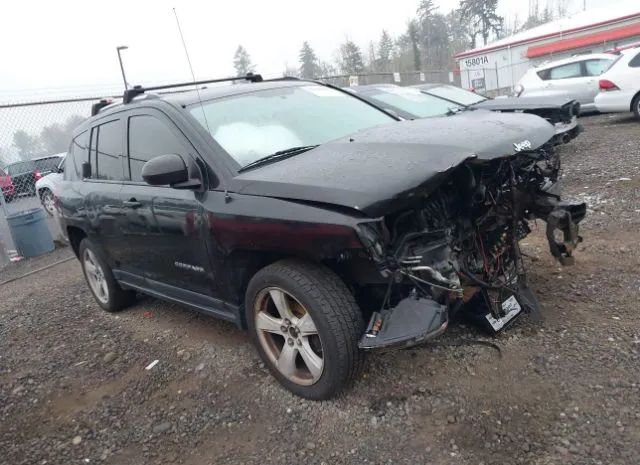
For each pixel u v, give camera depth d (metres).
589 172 7.54
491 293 3.34
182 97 3.84
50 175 11.46
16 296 6.50
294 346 3.09
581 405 2.70
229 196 3.11
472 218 3.20
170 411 3.29
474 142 3.01
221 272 3.36
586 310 3.59
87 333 4.74
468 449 2.54
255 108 3.79
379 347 2.67
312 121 3.85
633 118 12.57
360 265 2.83
